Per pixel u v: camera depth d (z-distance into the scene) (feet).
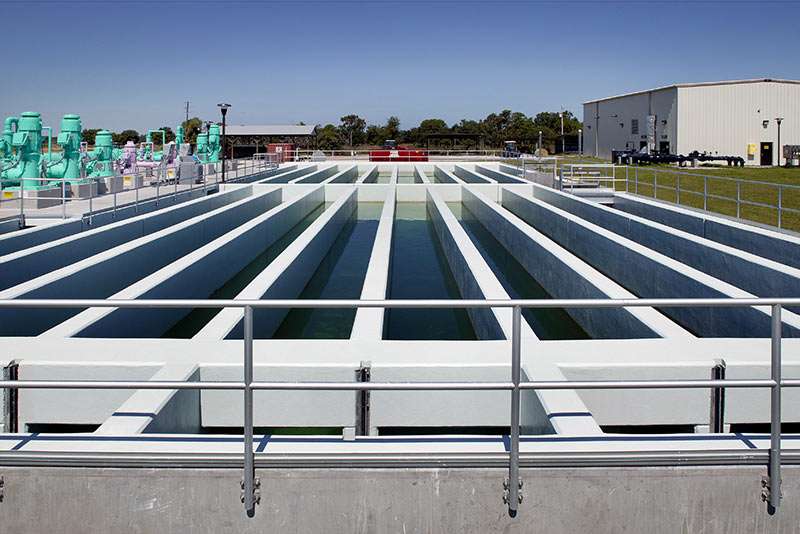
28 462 10.21
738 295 24.45
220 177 90.74
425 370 15.52
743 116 132.16
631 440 11.14
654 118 144.56
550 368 15.20
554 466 10.27
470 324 32.68
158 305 10.24
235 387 10.21
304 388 10.30
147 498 10.28
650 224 44.60
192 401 15.10
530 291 40.40
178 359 15.90
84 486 10.25
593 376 15.47
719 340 17.40
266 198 72.33
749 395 15.57
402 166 150.41
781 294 28.17
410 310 36.06
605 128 176.96
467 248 37.91
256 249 49.16
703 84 132.16
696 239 38.01
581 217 61.98
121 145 260.21
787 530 10.39
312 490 10.31
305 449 10.86
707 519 10.36
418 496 10.35
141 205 56.03
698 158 127.34
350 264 49.90
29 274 32.45
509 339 18.66
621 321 24.66
